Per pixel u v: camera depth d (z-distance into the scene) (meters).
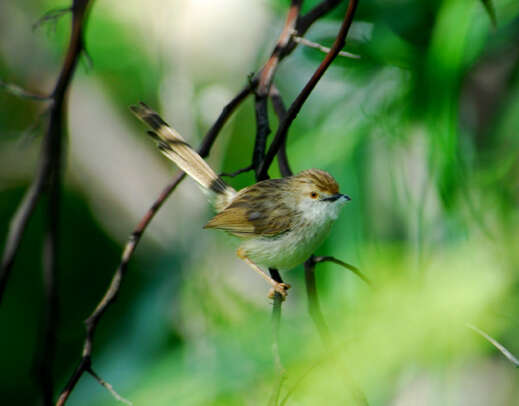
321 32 10.92
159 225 15.50
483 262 4.61
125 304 16.09
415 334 4.05
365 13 10.42
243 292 10.27
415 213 7.75
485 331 4.08
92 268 16.55
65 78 8.45
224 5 14.43
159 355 9.66
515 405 8.91
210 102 14.18
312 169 9.11
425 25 9.74
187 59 14.27
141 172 16.39
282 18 12.17
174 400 5.35
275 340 5.18
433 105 7.57
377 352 4.10
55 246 8.95
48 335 8.74
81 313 16.25
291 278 11.27
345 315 4.45
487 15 8.01
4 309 16.59
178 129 13.09
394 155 9.04
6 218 16.83
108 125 16.27
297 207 8.84
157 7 13.73
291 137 11.98
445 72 7.56
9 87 8.34
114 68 14.80
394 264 4.62
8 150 16.67
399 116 9.26
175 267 11.64
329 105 10.38
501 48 10.40
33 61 16.09
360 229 8.70
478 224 6.58
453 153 7.30
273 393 4.67
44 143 8.56
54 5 14.89
